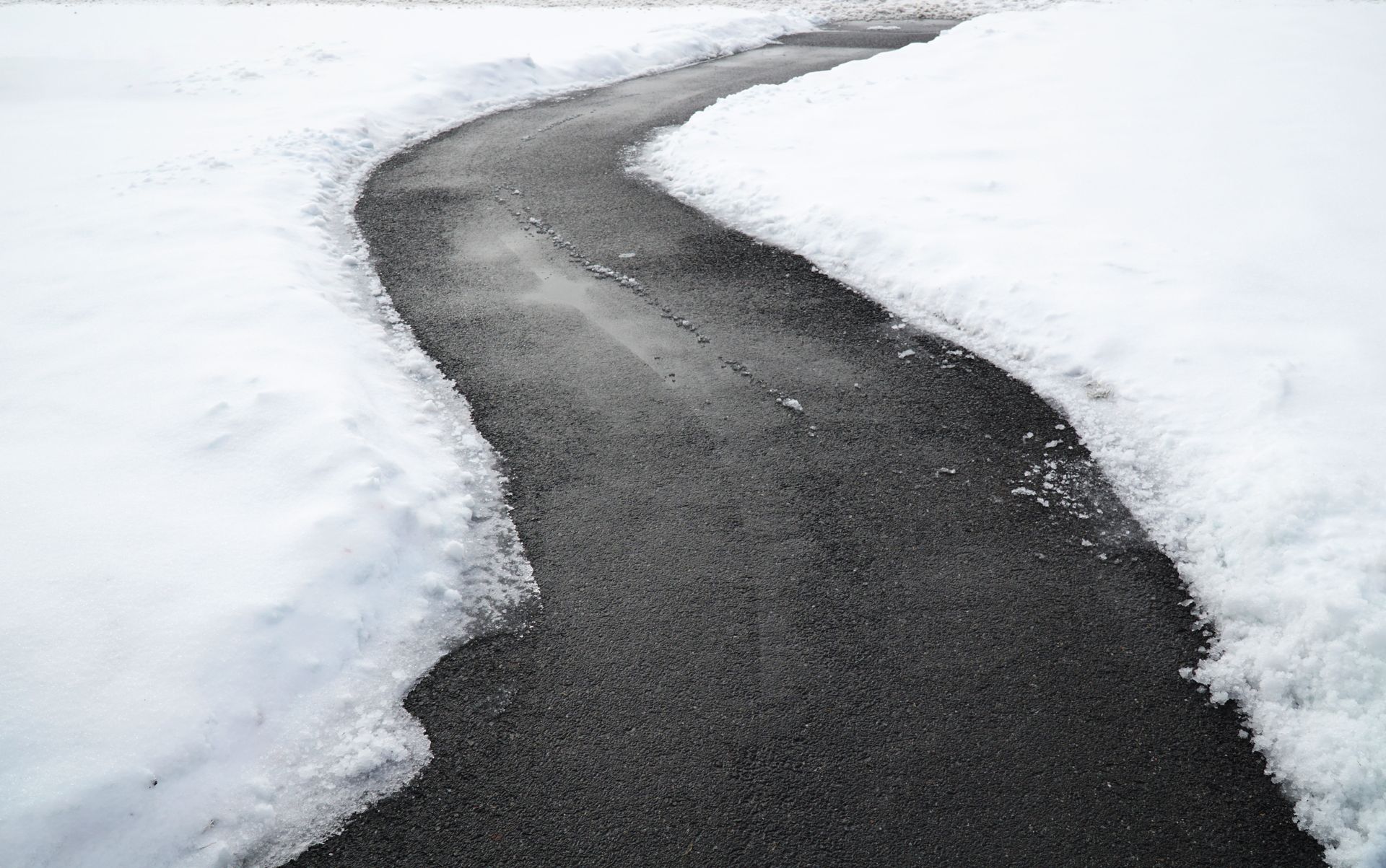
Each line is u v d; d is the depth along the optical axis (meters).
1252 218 6.88
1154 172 8.06
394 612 3.60
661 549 3.95
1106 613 3.55
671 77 15.09
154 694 2.99
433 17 21.67
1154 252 6.41
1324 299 5.57
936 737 3.03
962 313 5.95
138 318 5.73
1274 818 2.77
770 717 3.12
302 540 3.68
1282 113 9.37
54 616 3.24
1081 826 2.74
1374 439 4.17
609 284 6.74
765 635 3.47
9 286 6.27
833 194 7.97
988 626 3.49
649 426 4.88
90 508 3.86
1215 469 4.18
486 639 3.50
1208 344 5.11
